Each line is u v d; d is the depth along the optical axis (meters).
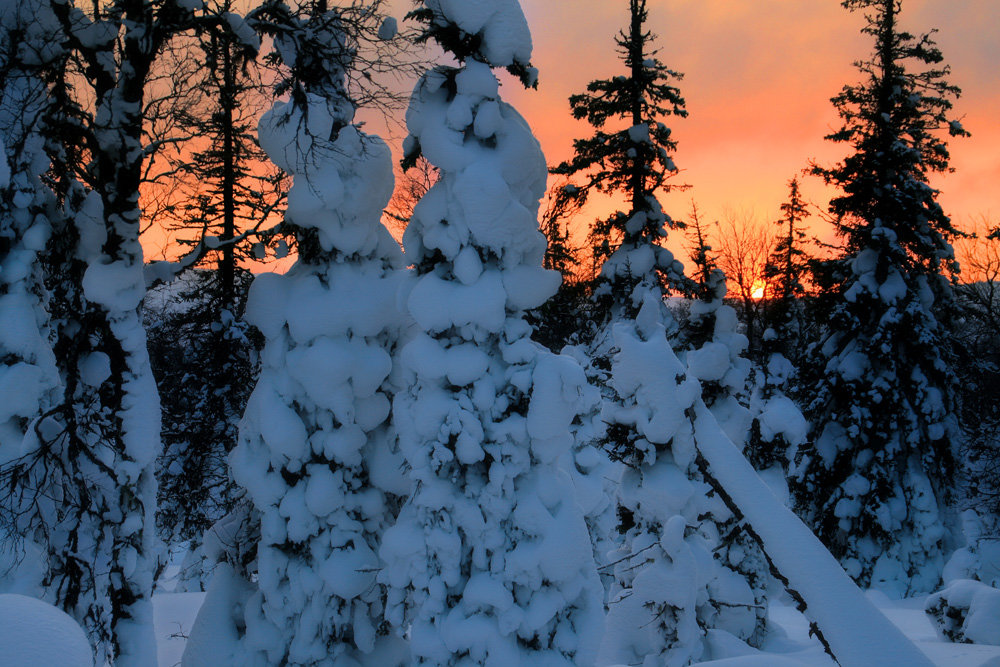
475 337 9.44
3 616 3.22
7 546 9.55
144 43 10.83
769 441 19.88
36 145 10.99
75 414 10.50
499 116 9.42
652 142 21.70
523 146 9.56
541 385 9.26
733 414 17.70
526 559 8.94
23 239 10.46
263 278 11.13
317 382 10.52
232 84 12.93
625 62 22.36
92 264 10.73
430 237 9.55
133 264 10.97
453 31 9.63
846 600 4.37
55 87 11.25
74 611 10.28
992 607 14.47
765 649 16.34
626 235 22.02
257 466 10.56
